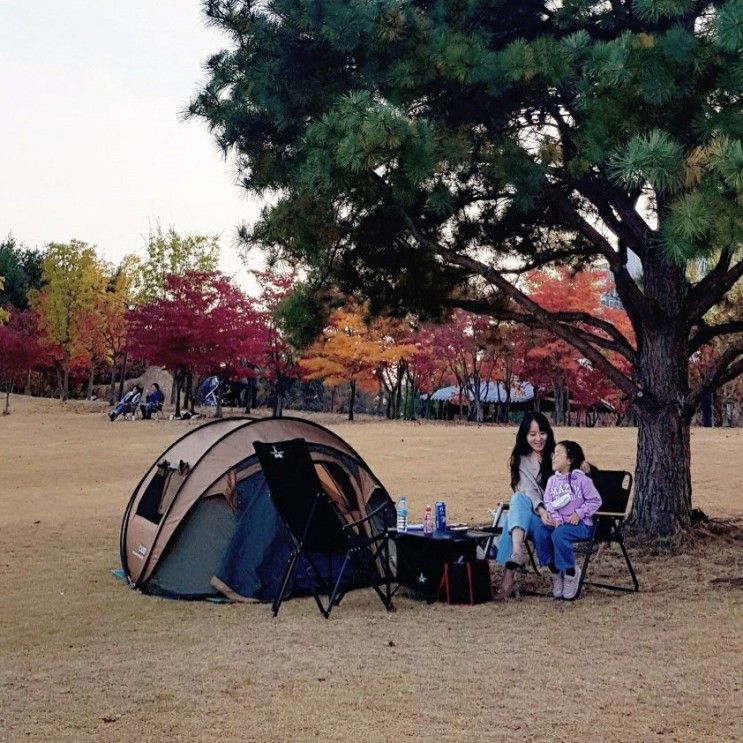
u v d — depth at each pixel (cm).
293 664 594
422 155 776
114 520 1273
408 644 644
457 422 3744
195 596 808
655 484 1038
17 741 460
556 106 912
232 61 887
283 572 812
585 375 3803
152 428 3119
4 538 1128
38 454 2284
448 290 1118
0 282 5344
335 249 1029
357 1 820
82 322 4500
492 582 872
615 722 478
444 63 824
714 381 1019
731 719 481
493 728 471
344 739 459
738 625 686
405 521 808
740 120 764
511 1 918
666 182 700
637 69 777
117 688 545
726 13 737
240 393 4566
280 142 909
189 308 3294
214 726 479
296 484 752
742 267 962
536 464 826
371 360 3438
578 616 724
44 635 683
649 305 1022
